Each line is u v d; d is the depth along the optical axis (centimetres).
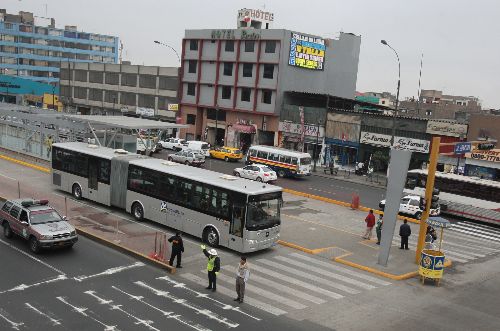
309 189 4159
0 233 2270
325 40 6650
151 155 5300
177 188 2412
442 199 3638
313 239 2525
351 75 7181
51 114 4716
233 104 6525
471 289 1978
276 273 1981
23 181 3422
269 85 6181
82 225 2439
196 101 6950
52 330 1371
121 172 2703
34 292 1630
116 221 2567
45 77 14100
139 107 8038
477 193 3491
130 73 8150
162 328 1424
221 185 2220
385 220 2150
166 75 7606
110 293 1664
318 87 6662
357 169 5341
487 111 8525
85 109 9206
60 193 3123
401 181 2083
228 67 6562
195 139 7012
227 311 1574
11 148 4672
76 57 14625
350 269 2116
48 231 2008
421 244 2223
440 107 9250
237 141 6581
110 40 15312
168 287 1755
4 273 1777
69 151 3047
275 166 4750
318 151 5950
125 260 2019
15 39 13475
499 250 2691
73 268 1880
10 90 10694
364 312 1650
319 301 1717
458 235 3009
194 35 6875
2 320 1411
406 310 1698
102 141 4062
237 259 2122
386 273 2067
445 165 4922
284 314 1581
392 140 4484
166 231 2466
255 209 2136
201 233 2305
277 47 6078
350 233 2730
